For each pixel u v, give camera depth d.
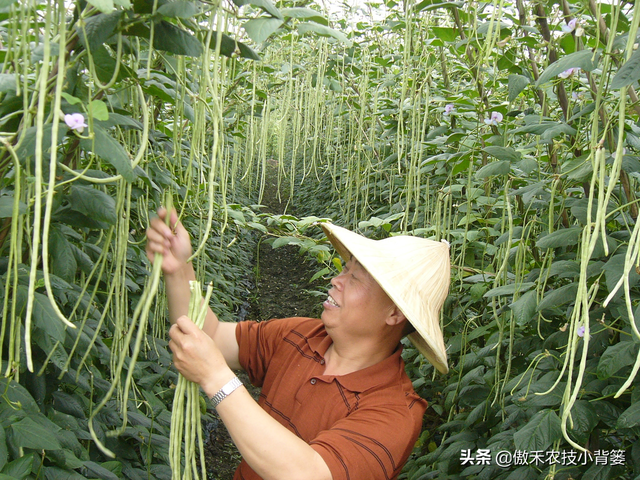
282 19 1.16
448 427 2.51
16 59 1.01
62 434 1.54
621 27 1.79
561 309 2.16
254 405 1.16
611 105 2.22
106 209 1.25
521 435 1.61
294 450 1.14
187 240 1.48
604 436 1.90
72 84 1.21
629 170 1.64
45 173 1.13
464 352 2.64
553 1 2.00
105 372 2.25
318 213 7.95
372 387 1.41
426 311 1.50
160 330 2.84
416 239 1.62
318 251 2.75
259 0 1.15
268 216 2.88
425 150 3.79
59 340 1.19
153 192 1.63
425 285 1.53
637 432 1.62
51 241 1.35
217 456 3.37
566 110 2.10
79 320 1.67
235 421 1.14
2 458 1.10
